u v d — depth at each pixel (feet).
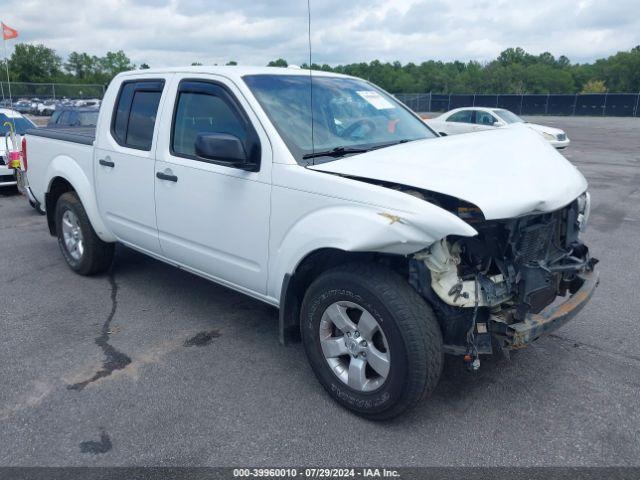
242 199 12.23
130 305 16.55
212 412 11.14
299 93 13.17
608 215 28.96
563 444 10.14
